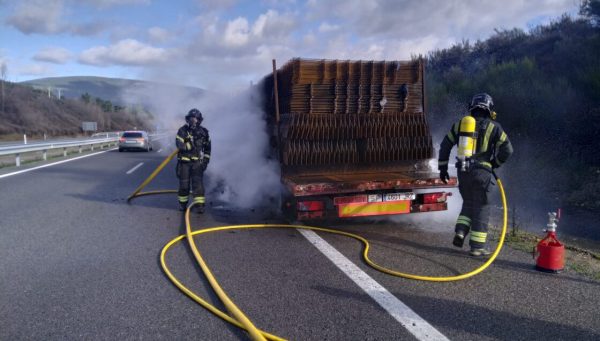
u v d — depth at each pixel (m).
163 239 5.84
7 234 6.03
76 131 61.78
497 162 5.17
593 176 9.83
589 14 15.80
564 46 14.78
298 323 3.37
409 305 3.71
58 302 3.76
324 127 6.59
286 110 6.87
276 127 7.03
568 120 11.35
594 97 11.16
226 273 4.48
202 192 7.56
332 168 6.89
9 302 3.75
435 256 5.12
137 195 9.29
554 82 12.59
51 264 4.76
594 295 3.95
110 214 7.42
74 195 9.27
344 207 6.05
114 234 6.08
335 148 6.77
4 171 13.78
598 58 12.67
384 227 6.59
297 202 5.98
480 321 3.42
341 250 5.34
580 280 4.34
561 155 11.09
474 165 5.08
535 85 12.77
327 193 5.96
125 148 25.02
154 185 10.88
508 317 3.50
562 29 17.86
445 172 5.62
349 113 6.74
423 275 4.45
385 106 6.84
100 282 4.23
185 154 7.50
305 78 6.55
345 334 3.20
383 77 6.80
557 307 3.69
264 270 4.58
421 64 6.94
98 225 6.61
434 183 6.31
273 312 3.56
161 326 3.33
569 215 7.90
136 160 18.72
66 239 5.79
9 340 3.11
